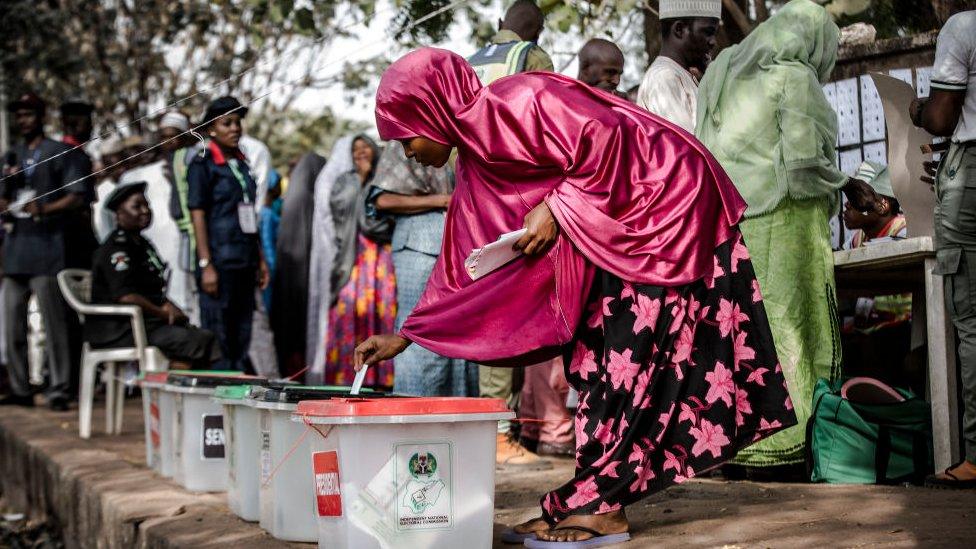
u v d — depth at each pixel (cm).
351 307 780
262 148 948
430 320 359
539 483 507
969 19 433
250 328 801
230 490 466
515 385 638
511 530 369
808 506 399
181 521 452
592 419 349
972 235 431
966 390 432
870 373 588
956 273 434
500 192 361
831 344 487
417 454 337
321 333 823
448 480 340
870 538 334
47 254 927
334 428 337
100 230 1048
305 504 392
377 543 332
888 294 589
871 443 464
